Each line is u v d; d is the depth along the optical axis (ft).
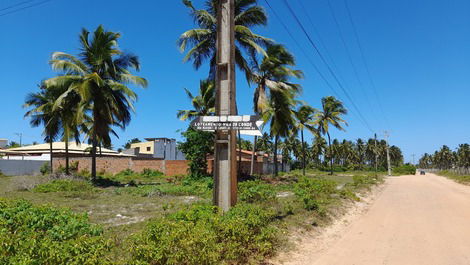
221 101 27.17
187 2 67.67
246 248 19.47
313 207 35.83
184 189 57.77
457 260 21.02
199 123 26.61
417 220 35.70
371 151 332.80
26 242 12.76
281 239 24.08
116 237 20.25
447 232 29.30
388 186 94.48
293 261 20.71
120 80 76.07
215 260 15.99
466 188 84.64
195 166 82.94
